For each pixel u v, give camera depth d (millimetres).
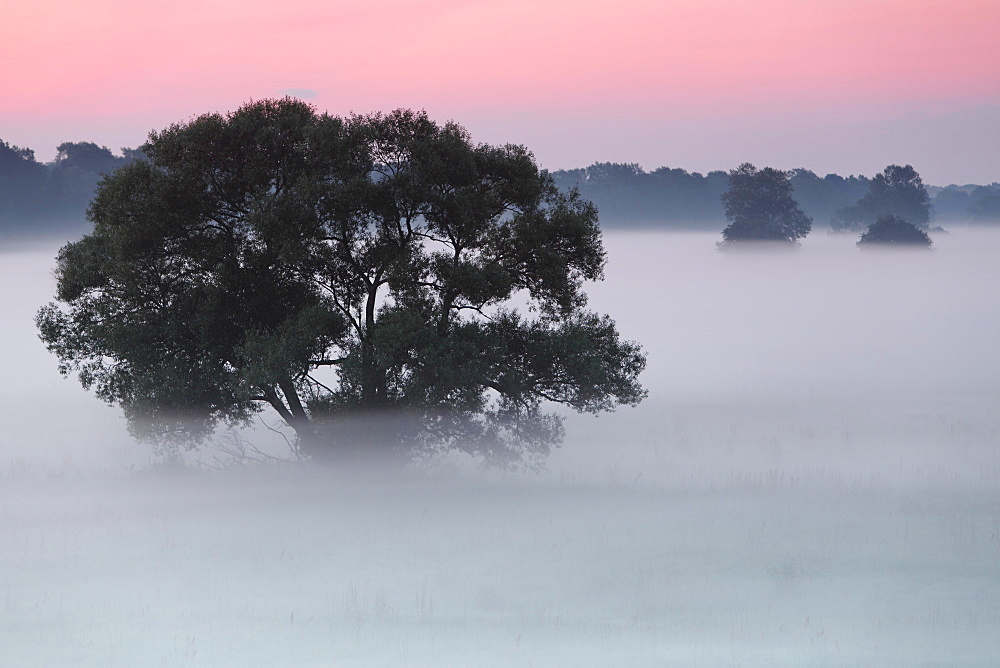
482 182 70938
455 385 65875
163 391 66062
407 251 68250
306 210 65438
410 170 67312
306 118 69250
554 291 71625
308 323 65812
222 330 68688
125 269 66562
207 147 67562
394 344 64750
